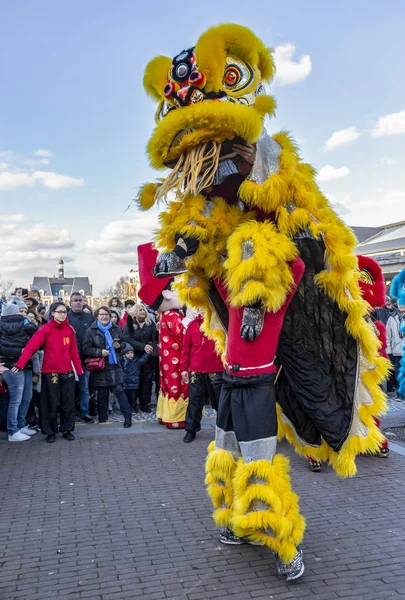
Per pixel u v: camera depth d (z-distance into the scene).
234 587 2.99
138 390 8.62
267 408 2.98
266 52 3.06
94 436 6.78
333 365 3.20
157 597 2.91
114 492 4.63
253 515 2.85
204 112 2.68
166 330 7.23
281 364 3.31
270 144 2.97
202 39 2.81
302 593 2.91
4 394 6.81
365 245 22.09
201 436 6.73
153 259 3.54
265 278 2.71
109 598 2.92
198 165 2.79
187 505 4.29
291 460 5.44
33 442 6.48
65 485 4.83
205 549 3.48
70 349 6.64
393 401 8.75
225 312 3.37
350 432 3.19
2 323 6.58
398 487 4.61
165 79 3.01
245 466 2.94
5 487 4.79
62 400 6.56
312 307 3.12
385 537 3.60
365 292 5.06
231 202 3.12
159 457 5.78
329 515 3.99
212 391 6.36
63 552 3.47
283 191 2.88
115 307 11.14
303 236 3.00
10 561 3.36
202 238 2.92
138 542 3.61
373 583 3.01
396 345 9.52
